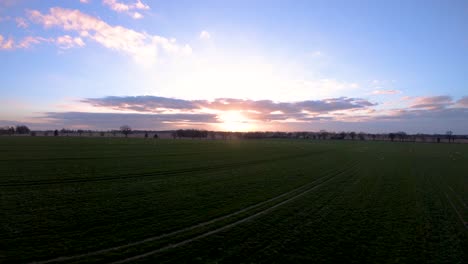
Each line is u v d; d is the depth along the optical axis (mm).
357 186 21844
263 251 9023
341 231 11227
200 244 9430
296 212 13992
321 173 28984
